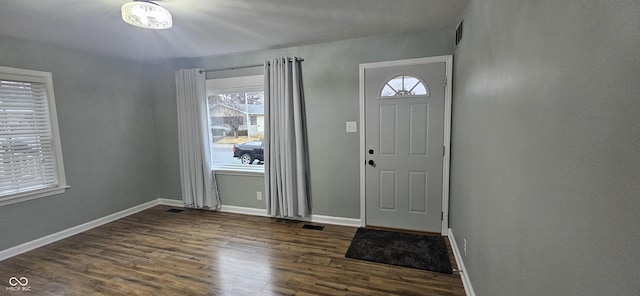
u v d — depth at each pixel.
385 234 3.00
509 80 1.19
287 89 3.22
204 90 3.73
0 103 2.60
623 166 0.54
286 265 2.41
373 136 3.09
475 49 1.83
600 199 0.61
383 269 2.32
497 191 1.36
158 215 3.77
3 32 2.50
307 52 3.21
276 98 3.30
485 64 1.58
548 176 0.84
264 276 2.25
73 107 3.16
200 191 3.85
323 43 3.12
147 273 2.32
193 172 3.86
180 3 2.00
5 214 2.63
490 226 1.47
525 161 1.02
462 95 2.30
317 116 3.27
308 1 2.00
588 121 0.65
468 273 2.01
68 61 3.11
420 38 2.79
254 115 3.67
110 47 3.12
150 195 4.13
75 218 3.19
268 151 3.44
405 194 3.08
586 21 0.65
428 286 2.09
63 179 3.06
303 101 3.30
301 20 2.39
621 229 0.55
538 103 0.91
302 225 3.33
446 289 2.05
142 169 4.00
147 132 4.06
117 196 3.67
